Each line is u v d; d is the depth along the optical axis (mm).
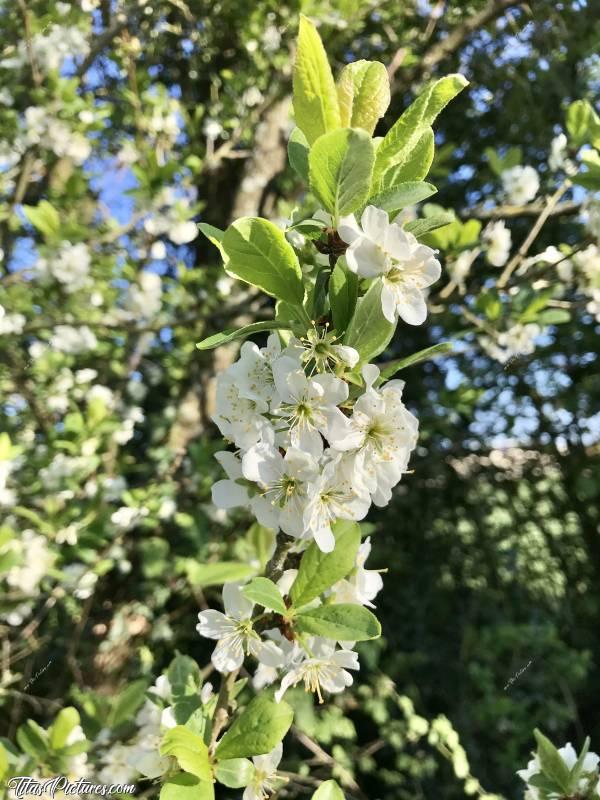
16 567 410
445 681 739
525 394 841
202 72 735
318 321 166
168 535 639
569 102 682
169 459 634
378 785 687
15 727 544
